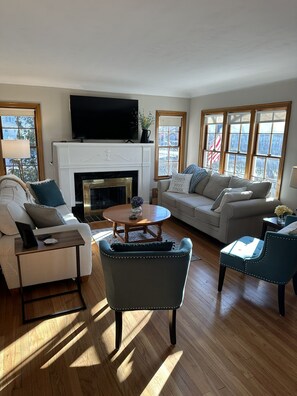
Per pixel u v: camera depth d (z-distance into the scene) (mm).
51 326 2355
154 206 4359
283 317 2535
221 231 3939
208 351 2117
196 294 2867
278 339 2262
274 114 4391
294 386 1839
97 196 5656
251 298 2818
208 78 4734
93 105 5297
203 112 5898
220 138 5590
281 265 2449
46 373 1900
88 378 1868
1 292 2846
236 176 4863
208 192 5086
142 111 5914
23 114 4980
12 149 4383
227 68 3941
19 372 1906
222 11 2057
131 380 1857
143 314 2537
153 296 2035
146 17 2184
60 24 2342
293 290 2986
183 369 1950
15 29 2467
